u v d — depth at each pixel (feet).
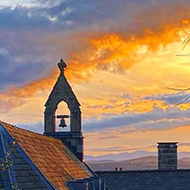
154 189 159.53
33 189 79.66
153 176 162.09
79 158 142.10
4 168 61.11
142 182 160.76
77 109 144.46
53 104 144.36
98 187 103.71
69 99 144.25
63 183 92.84
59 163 105.60
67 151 132.36
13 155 82.79
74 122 144.15
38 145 101.40
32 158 86.89
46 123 144.05
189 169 163.53
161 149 174.81
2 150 79.61
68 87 145.18
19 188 76.79
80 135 142.92
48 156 101.24
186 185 159.53
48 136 132.05
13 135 87.86
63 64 145.28
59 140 137.39
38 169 83.97
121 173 162.81
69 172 105.70
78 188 94.17
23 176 80.43
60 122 143.54
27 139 96.07
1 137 81.71
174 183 160.25
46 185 82.07
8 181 76.33
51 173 90.94
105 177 161.58
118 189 159.84
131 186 159.94
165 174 162.50
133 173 162.81
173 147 174.40
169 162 173.37
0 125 85.10
